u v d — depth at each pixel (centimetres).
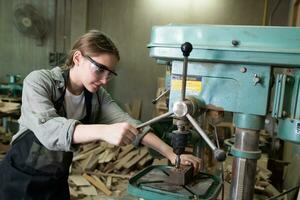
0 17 548
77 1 515
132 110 525
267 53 85
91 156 354
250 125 92
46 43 546
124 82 531
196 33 92
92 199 289
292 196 206
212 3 480
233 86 92
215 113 97
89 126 95
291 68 89
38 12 533
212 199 93
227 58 89
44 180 125
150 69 520
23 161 122
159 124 153
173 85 99
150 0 501
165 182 102
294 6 388
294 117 88
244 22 475
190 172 106
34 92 109
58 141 95
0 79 559
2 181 124
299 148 258
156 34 98
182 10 493
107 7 518
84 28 519
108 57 109
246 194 94
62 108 124
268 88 88
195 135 132
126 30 518
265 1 454
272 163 297
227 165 206
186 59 85
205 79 95
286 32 83
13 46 555
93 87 116
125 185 320
